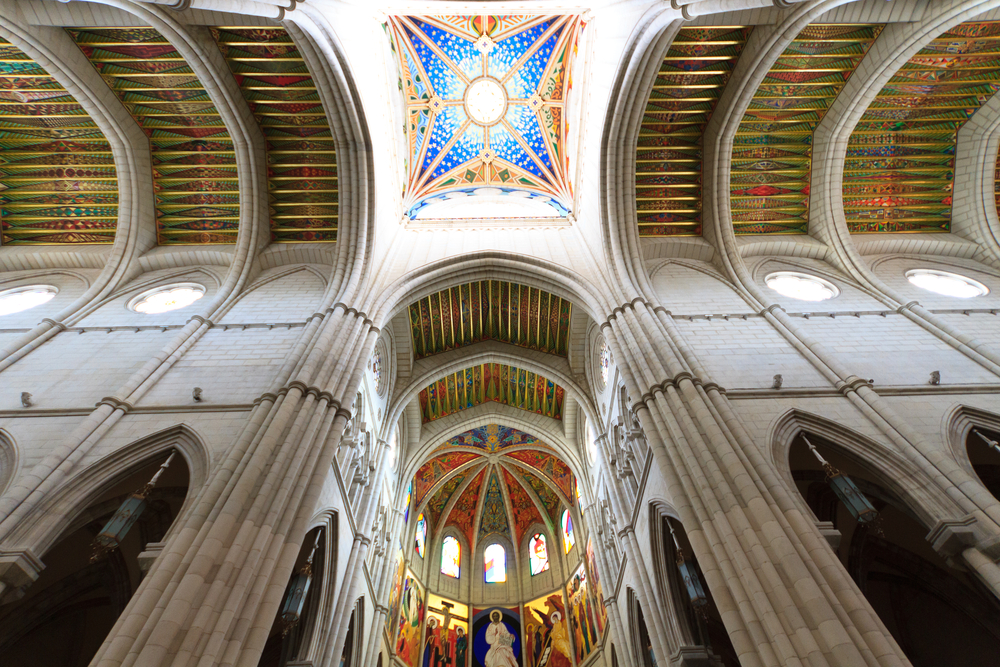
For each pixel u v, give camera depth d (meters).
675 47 15.52
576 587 23.58
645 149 17.98
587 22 18.80
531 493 27.02
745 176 18.72
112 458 11.34
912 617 14.91
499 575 26.03
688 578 12.38
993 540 9.16
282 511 10.03
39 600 13.40
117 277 17.31
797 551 8.82
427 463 25.75
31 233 18.20
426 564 25.34
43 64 14.19
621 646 16.97
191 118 16.80
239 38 14.57
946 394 12.53
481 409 24.64
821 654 7.54
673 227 18.73
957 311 15.42
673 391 12.12
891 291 16.55
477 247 18.69
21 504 10.14
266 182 17.92
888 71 15.38
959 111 17.44
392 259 18.06
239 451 10.91
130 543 13.81
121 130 16.53
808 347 14.13
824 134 17.73
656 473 14.06
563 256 18.25
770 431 11.61
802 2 12.78
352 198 17.11
